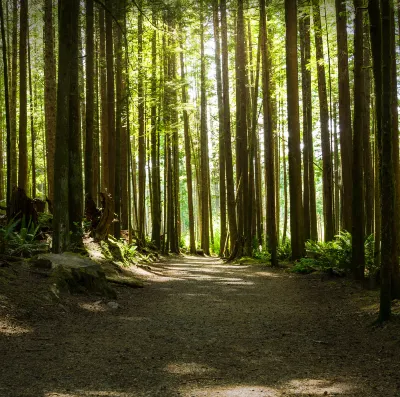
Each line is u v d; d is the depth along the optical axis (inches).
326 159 640.4
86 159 599.5
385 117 266.8
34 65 1063.0
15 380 174.6
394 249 328.5
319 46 653.9
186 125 1174.3
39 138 1153.4
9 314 257.0
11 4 864.9
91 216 598.2
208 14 843.4
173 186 1097.4
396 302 313.7
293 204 636.7
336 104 921.5
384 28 268.5
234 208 871.1
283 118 996.6
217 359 213.5
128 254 615.8
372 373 188.5
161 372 191.6
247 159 832.3
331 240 625.3
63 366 194.7
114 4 572.1
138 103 789.2
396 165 379.2
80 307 313.0
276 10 716.0
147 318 308.3
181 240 1330.0
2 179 961.5
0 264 327.3
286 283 489.1
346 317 307.0
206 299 393.4
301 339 253.8
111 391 166.9
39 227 481.7
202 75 1085.1
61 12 397.7
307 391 168.2
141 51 784.9
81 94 762.2
